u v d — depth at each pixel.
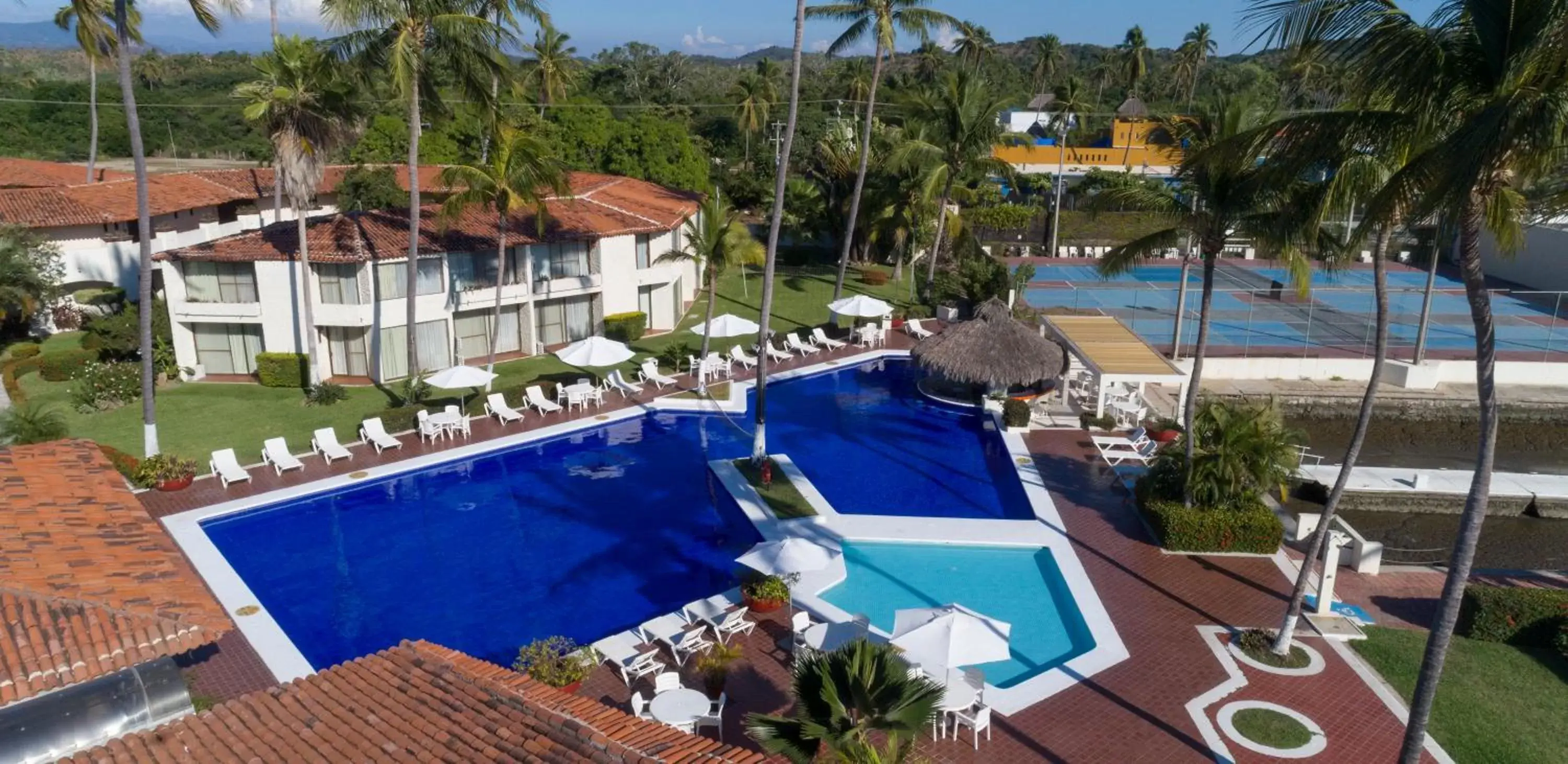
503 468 26.47
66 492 15.45
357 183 49.28
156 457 23.84
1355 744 14.18
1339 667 16.30
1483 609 17.16
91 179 46.94
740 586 18.92
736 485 24.66
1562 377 34.50
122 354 33.41
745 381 34.34
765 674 16.22
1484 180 10.30
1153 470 22.55
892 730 10.55
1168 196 19.34
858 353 38.38
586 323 39.31
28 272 32.41
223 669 16.20
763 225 60.56
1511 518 25.22
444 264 33.72
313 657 17.11
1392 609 18.52
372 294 32.09
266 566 20.64
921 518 22.73
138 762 10.30
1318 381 34.75
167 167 81.31
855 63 91.62
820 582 19.56
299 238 30.95
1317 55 12.03
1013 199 73.06
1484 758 13.82
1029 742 14.28
